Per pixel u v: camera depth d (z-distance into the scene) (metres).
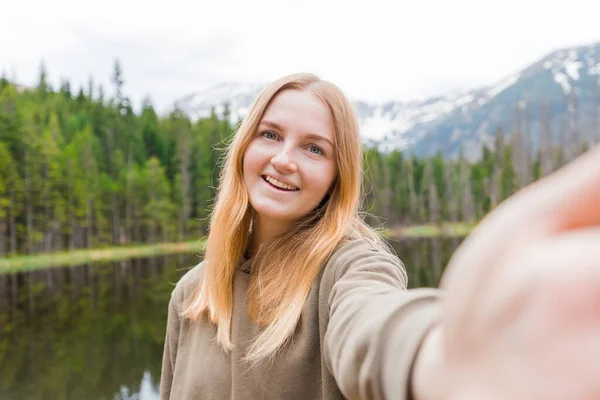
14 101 53.12
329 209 1.15
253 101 1.22
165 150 56.19
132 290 19.20
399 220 60.16
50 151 40.88
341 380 0.45
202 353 1.25
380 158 61.28
